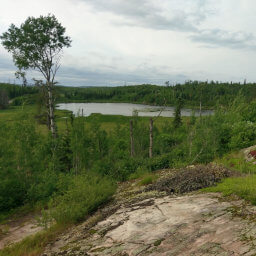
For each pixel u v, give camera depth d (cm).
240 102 1869
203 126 1628
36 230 868
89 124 1869
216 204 575
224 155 1416
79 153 1716
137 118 3064
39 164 1481
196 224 500
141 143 2872
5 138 1407
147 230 528
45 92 2631
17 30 2288
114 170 1542
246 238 403
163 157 1596
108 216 710
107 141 1928
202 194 668
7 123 1478
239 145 1455
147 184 1033
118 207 769
